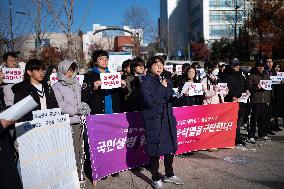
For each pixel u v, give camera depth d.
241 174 6.06
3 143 3.52
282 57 38.91
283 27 36.94
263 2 37.75
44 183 4.23
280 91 9.62
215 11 90.31
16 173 3.58
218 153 7.49
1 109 5.30
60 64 5.40
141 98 5.41
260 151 7.62
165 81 5.52
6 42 15.70
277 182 5.64
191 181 5.75
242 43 43.84
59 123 4.54
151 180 5.91
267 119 9.15
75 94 5.47
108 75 5.96
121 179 5.98
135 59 6.68
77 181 4.83
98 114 5.75
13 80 7.45
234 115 7.74
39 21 14.16
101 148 5.78
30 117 4.48
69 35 11.35
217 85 7.74
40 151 4.20
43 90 4.91
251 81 8.38
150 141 5.38
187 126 7.09
